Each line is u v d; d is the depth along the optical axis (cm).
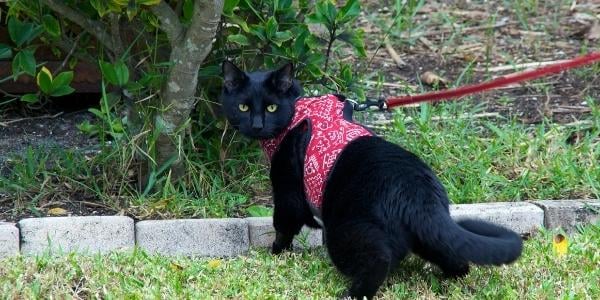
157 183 577
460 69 789
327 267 505
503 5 920
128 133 586
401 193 446
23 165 593
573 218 563
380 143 471
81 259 495
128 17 539
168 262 504
